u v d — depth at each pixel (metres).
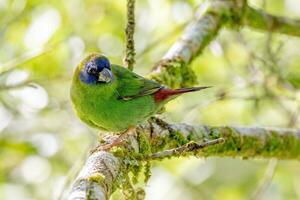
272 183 14.79
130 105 9.55
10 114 13.36
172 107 12.97
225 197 14.69
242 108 13.62
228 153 9.92
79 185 7.12
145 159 8.39
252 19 12.57
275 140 10.23
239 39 13.03
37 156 14.20
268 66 12.60
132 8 9.92
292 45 13.98
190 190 14.90
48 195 13.91
